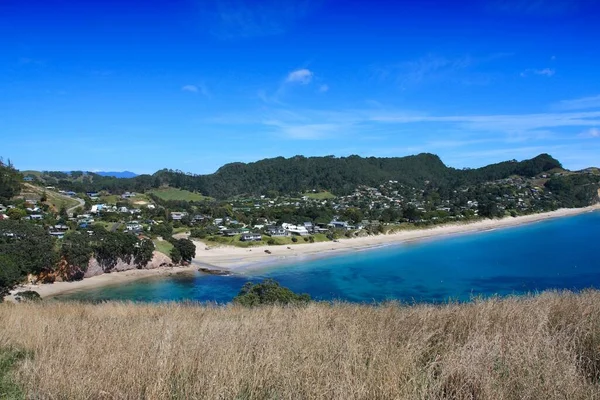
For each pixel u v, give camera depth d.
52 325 7.25
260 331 5.81
